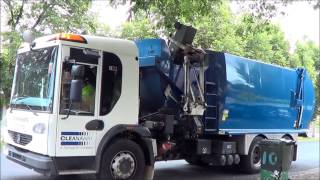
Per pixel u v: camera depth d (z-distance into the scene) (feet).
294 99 45.88
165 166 45.65
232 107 37.11
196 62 35.04
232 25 59.11
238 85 37.58
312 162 55.21
